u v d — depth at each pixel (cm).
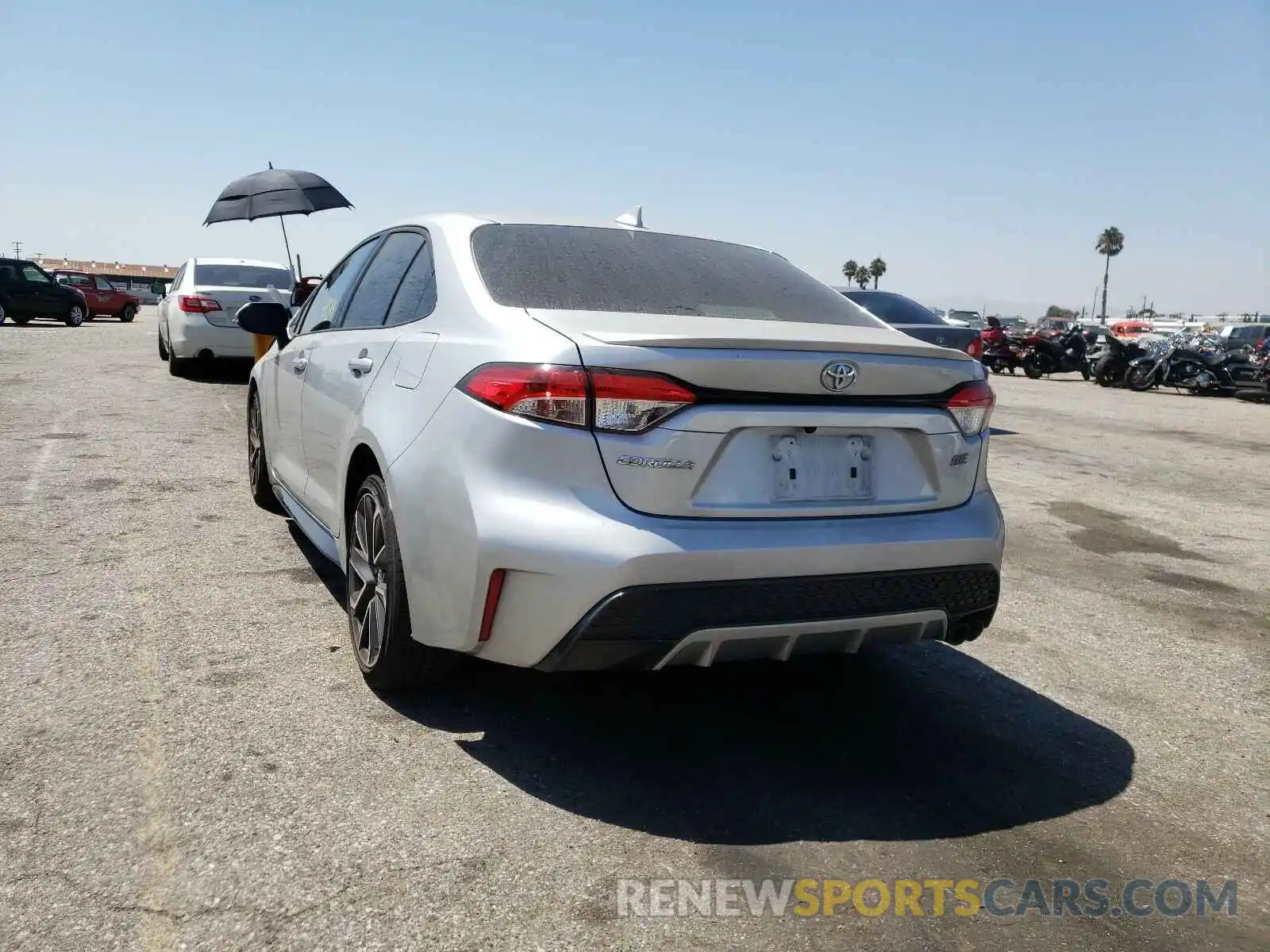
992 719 326
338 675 327
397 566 286
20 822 233
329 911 207
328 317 414
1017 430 1142
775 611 253
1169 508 709
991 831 255
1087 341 2114
